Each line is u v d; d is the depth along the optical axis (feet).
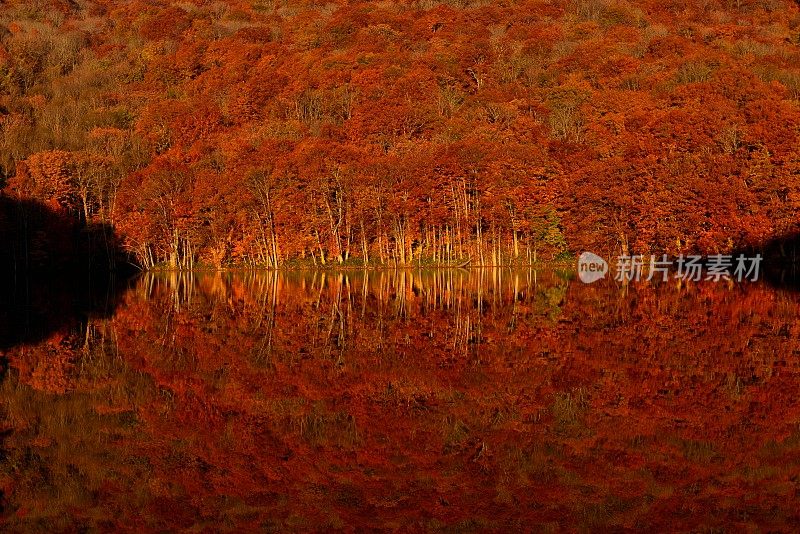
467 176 247.91
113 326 121.70
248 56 386.73
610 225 241.96
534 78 344.08
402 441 60.64
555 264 252.62
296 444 60.64
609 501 48.19
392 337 107.34
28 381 81.41
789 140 228.84
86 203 262.88
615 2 428.15
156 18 444.96
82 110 328.08
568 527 44.65
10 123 293.23
